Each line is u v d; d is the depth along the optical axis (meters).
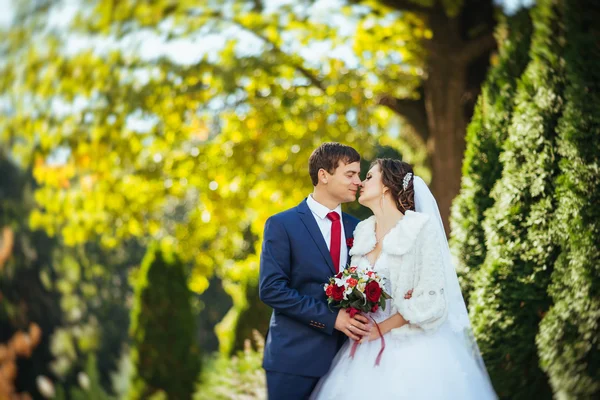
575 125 3.94
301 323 3.54
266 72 8.19
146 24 8.12
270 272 3.53
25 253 11.96
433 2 7.41
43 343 11.84
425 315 3.33
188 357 8.43
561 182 4.05
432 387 3.26
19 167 12.23
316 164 3.67
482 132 4.84
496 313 4.37
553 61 4.22
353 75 8.26
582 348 3.76
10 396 10.41
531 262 4.29
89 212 9.84
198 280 10.15
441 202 7.77
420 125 8.54
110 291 14.11
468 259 4.79
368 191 3.63
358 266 3.54
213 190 9.19
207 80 8.66
